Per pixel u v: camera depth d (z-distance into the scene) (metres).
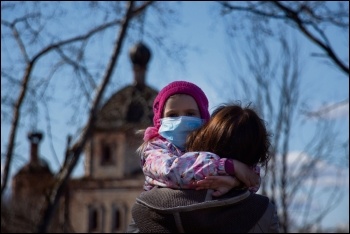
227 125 2.70
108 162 56.69
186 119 2.89
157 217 2.63
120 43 16.81
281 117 20.86
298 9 14.65
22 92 16.73
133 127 18.33
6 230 19.59
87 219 56.12
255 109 2.86
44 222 17.20
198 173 2.60
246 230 2.62
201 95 3.01
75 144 17.23
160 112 3.01
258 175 2.72
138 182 59.12
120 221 59.88
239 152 2.69
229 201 2.58
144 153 2.86
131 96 18.94
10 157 16.66
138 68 23.17
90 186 56.53
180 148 2.87
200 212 2.57
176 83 3.02
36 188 21.02
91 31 17.47
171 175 2.63
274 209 2.72
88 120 17.02
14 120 16.69
